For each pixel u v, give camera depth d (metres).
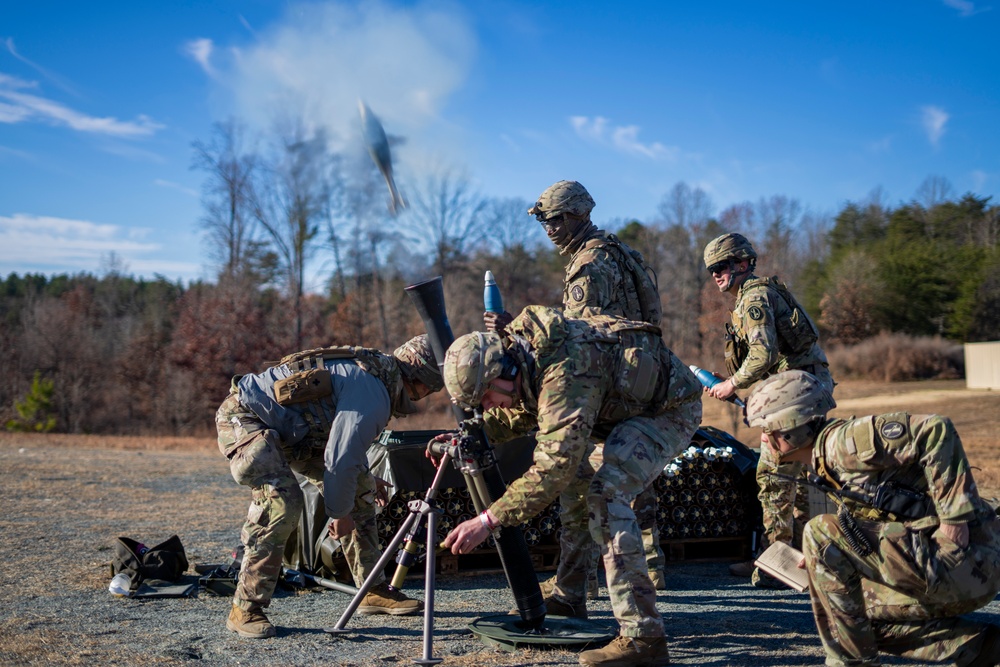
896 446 3.11
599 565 5.88
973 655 3.17
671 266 56.44
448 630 4.32
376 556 4.73
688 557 6.21
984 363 32.53
